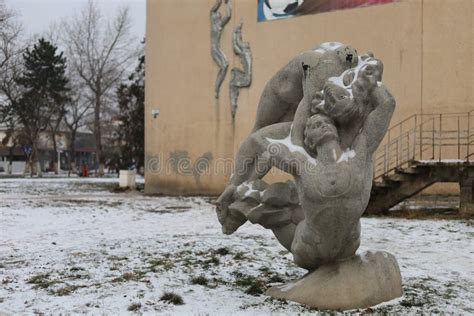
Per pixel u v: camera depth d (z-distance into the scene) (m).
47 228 12.80
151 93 27.00
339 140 5.43
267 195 6.00
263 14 23.36
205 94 25.23
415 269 7.82
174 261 8.40
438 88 18.92
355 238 5.59
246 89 23.89
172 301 5.94
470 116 18.39
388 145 19.38
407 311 5.44
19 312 5.59
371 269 5.76
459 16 18.62
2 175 51.25
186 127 25.81
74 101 50.06
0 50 42.09
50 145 62.19
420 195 18.98
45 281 7.02
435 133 18.89
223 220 6.40
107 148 52.91
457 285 6.77
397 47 19.67
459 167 14.23
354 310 5.44
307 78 5.79
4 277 7.28
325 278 5.68
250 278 7.19
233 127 24.28
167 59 26.52
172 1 26.41
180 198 23.25
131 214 16.27
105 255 8.98
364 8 20.50
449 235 11.25
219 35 24.69
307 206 5.36
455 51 18.67
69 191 27.42
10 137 53.88
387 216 14.94
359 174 5.29
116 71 45.47
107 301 6.01
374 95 5.44
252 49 23.70
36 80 48.19
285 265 8.10
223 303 5.87
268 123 6.50
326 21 21.52
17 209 16.83
